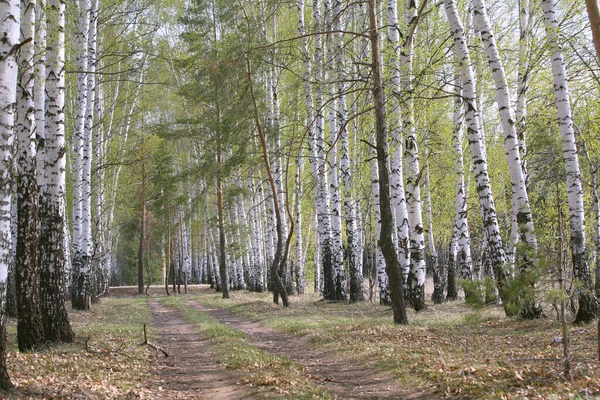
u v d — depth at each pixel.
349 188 22.73
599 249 14.65
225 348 11.99
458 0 20.98
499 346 10.48
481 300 7.66
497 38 20.38
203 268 64.56
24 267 10.23
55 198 11.16
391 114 17.09
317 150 24.41
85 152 20.53
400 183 18.88
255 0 22.08
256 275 36.38
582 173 19.09
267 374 8.80
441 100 22.05
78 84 19.73
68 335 11.22
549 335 11.15
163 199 35.16
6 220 6.38
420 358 9.36
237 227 31.08
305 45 21.69
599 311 11.91
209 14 26.83
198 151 34.97
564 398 5.92
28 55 9.57
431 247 22.83
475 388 7.07
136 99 30.77
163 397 7.93
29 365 8.65
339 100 21.58
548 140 14.77
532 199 20.00
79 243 20.81
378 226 21.45
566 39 13.39
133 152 28.62
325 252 23.64
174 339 14.84
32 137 9.95
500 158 24.03
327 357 11.22
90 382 7.95
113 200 33.84
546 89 17.28
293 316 19.02
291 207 35.16
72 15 20.34
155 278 59.34
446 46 19.77
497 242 14.12
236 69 16.83
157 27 22.47
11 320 15.16
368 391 8.07
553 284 7.32
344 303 22.33
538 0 17.23
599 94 16.25
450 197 26.44
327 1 20.55
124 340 12.97
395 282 14.13
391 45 16.09
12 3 6.38
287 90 17.17
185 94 25.16
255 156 25.02
